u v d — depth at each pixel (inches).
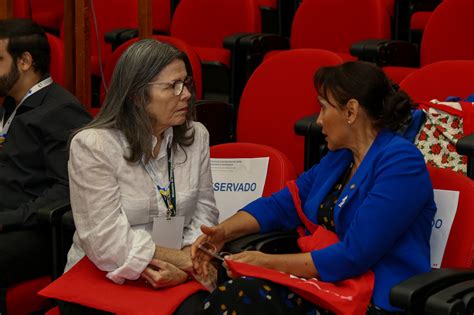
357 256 69.0
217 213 85.7
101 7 153.9
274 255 72.0
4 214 88.1
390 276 70.2
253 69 139.9
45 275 90.4
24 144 92.8
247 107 114.0
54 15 168.1
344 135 74.0
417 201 69.1
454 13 124.9
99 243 75.0
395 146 71.0
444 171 74.2
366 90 71.5
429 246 72.9
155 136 78.2
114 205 75.7
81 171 75.5
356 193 72.2
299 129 96.5
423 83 96.5
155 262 75.4
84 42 116.3
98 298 73.9
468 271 66.0
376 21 133.7
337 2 138.3
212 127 121.6
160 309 71.8
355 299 67.9
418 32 151.8
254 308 68.1
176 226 78.7
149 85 75.2
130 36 144.6
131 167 77.0
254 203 82.0
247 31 146.0
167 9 163.2
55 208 84.4
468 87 93.0
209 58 143.8
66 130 92.4
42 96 96.2
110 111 76.9
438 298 60.5
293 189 81.4
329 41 139.8
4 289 87.0
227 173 96.5
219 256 75.9
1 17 125.3
